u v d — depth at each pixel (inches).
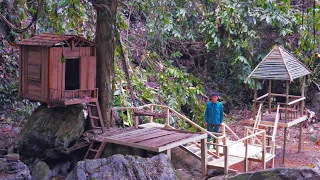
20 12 406.0
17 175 217.8
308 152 387.5
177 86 458.9
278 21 491.5
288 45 524.4
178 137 253.8
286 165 346.6
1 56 421.1
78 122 269.9
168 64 506.0
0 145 306.7
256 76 339.3
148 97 426.9
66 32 403.9
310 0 479.2
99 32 285.6
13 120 386.6
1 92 414.3
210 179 247.3
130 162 211.0
